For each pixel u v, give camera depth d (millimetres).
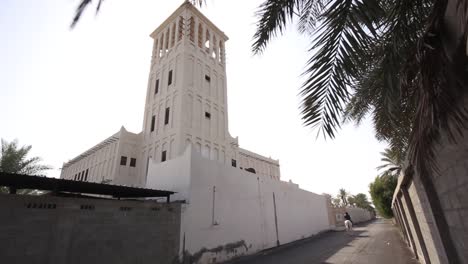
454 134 2346
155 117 17812
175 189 8516
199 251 7699
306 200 18578
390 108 3414
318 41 2373
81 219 5160
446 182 3047
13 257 4152
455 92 1944
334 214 29141
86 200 5340
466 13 1425
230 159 18875
